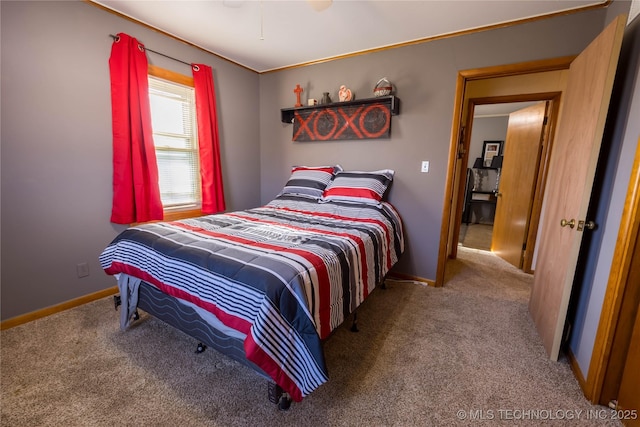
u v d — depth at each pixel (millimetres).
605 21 1988
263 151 3764
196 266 1401
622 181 1397
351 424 1265
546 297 1932
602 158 1673
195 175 3088
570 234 1646
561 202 1888
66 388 1425
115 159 2318
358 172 2893
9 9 1771
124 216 2383
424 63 2633
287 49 2898
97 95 2201
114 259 1795
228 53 3031
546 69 2223
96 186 2268
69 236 2166
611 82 1417
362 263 1800
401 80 2756
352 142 3098
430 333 1985
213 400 1377
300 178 3088
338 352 1761
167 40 2596
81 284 2262
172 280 1483
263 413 1311
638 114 1319
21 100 1859
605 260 1461
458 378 1558
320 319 1345
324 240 1716
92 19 2123
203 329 1477
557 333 1671
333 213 2504
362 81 2957
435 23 2324
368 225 2164
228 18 2309
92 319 2051
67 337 1836
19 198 1910
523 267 3297
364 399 1401
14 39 1802
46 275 2076
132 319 2004
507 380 1550
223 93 3205
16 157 1873
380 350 1788
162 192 2828
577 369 1577
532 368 1647
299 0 2033
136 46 2336
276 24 2385
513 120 3713
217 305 1301
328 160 3279
